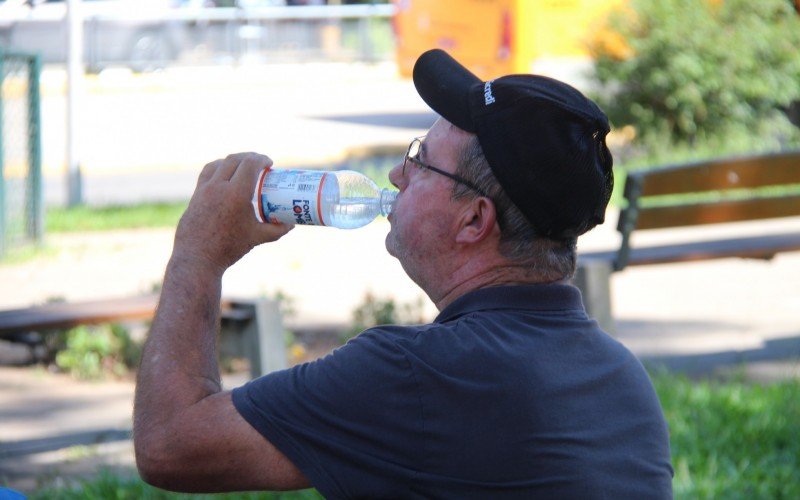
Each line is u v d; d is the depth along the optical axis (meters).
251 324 9.02
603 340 3.82
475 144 3.68
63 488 7.78
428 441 3.44
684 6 24.62
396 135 32.31
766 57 24.62
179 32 45.28
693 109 24.95
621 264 10.26
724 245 11.09
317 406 3.49
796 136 25.47
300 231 19.00
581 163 3.60
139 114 37.88
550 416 3.49
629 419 3.70
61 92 42.12
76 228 19.69
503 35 29.97
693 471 8.01
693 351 11.70
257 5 47.50
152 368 3.60
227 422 3.48
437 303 3.87
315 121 36.12
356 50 48.00
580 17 29.67
